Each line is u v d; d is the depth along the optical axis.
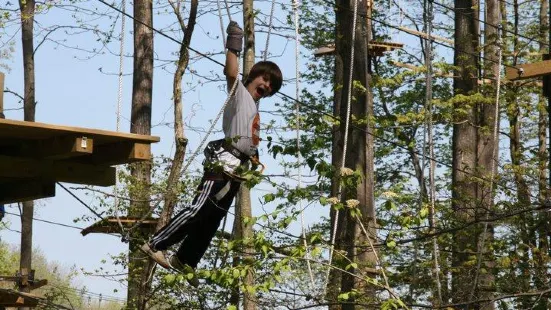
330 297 13.85
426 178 28.33
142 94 23.94
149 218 15.97
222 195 9.02
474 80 23.53
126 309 16.45
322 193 11.56
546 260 16.67
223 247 12.41
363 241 14.90
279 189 11.22
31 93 24.41
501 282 16.88
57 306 18.20
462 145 23.58
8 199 9.70
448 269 16.72
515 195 17.53
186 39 16.50
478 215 17.00
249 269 11.07
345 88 17.31
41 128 8.13
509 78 13.60
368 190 18.00
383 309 11.01
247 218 11.19
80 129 8.32
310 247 11.15
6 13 18.25
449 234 16.95
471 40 23.67
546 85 15.02
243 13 16.66
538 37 25.92
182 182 15.04
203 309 15.53
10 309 18.80
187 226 9.00
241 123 9.08
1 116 8.89
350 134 17.08
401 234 12.83
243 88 9.12
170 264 9.17
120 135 8.55
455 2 24.20
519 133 26.94
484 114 23.53
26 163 8.91
